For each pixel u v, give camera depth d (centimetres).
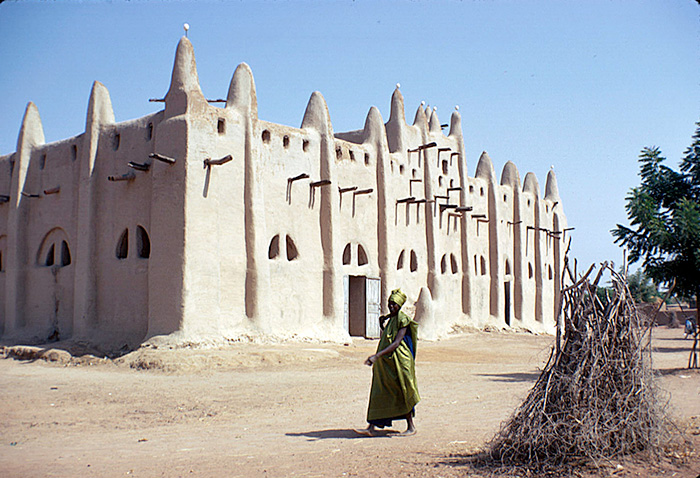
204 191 1834
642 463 564
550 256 4266
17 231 2406
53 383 1355
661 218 1522
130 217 1997
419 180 2873
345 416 942
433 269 2914
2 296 2520
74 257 2231
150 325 1812
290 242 2184
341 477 539
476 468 558
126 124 2073
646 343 630
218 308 1839
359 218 2520
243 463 611
